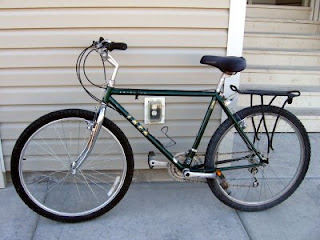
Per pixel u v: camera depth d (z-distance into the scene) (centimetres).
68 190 230
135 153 235
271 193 226
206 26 210
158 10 206
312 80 326
